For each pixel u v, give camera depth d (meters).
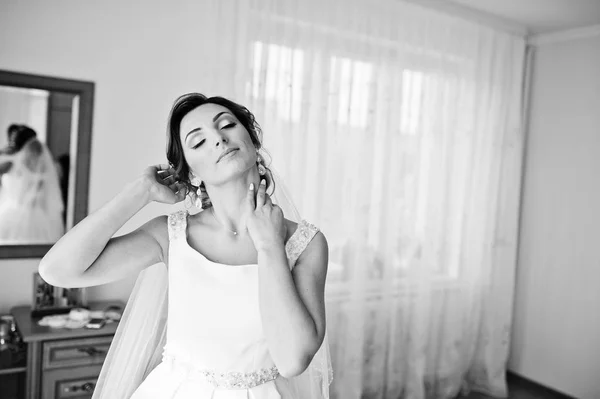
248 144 1.34
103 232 1.29
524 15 3.94
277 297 1.17
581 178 4.07
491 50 4.07
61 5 2.83
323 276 1.33
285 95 3.20
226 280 1.33
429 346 3.95
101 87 2.95
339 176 3.46
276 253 1.21
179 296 1.36
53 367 2.50
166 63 3.08
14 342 2.64
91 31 2.90
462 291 4.05
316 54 3.35
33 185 2.84
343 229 3.50
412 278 3.82
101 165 2.98
